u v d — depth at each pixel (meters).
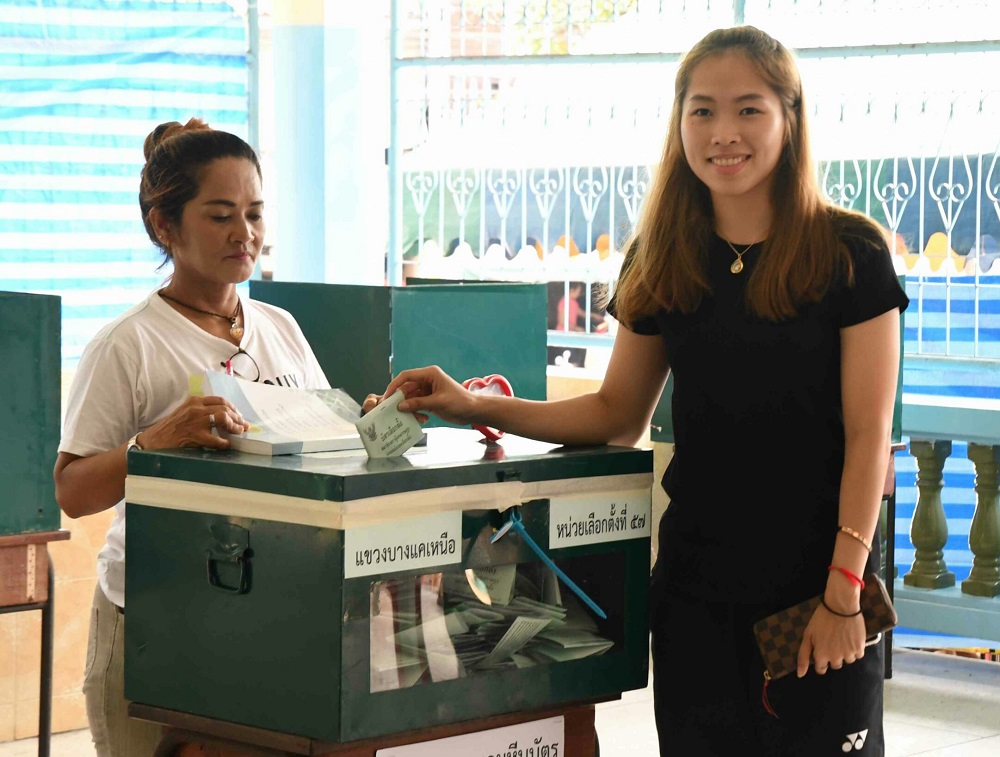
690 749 1.93
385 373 3.49
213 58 5.46
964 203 4.67
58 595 3.94
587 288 5.66
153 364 2.06
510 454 1.72
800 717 1.84
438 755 1.62
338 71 5.62
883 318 1.80
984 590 4.51
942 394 4.77
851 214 1.85
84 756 3.76
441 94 5.90
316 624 1.50
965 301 4.71
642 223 2.01
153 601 1.67
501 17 5.76
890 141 4.79
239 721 1.59
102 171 5.16
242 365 2.16
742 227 1.89
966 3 4.64
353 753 1.55
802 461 1.85
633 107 5.48
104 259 5.17
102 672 2.03
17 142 4.97
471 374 3.51
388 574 1.52
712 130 1.81
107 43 5.15
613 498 1.76
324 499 1.48
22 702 3.91
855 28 4.85
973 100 4.62
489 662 1.66
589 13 5.57
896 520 4.82
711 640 1.89
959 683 4.47
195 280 2.15
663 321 1.95
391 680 1.55
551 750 1.73
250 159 2.14
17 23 4.94
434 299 3.43
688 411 1.92
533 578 1.73
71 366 5.06
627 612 1.79
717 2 5.26
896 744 3.83
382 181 5.99
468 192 5.89
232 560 1.57
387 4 5.93
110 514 4.04
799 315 1.82
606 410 1.98
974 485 4.66
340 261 5.73
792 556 1.85
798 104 1.85
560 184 5.68
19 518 2.96
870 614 1.80
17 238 4.99
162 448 1.71
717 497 1.89
